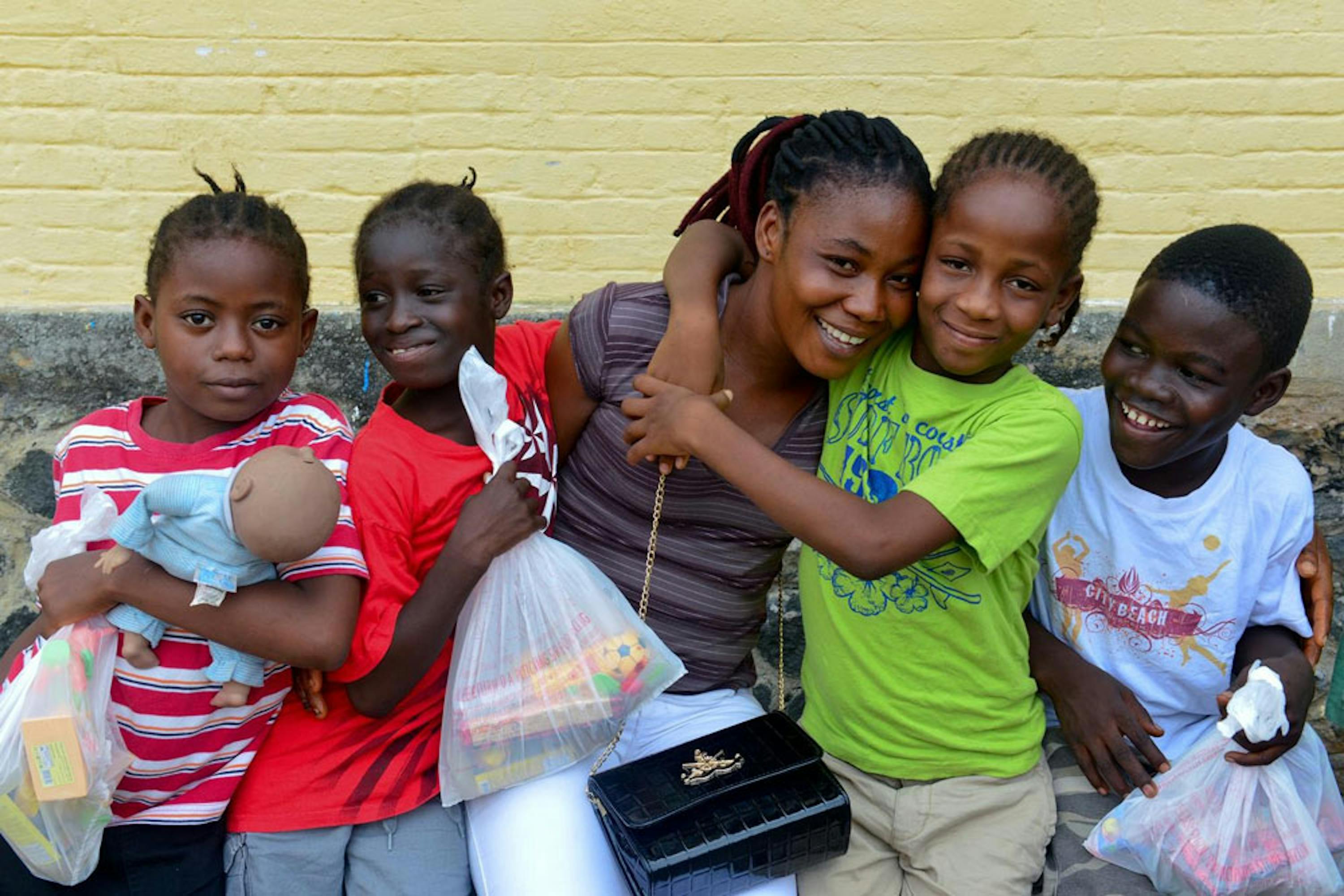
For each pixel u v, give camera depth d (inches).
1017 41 119.9
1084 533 91.4
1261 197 122.6
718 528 89.7
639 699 83.9
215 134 120.6
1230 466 88.5
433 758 85.7
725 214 97.4
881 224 77.3
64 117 119.0
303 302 80.8
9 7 116.4
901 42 120.2
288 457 72.9
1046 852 91.8
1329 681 121.3
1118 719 89.5
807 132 81.3
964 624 85.7
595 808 83.0
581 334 88.4
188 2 117.4
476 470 83.9
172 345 76.9
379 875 83.9
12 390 117.1
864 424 87.4
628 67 120.7
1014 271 76.7
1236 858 85.1
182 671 76.7
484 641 81.5
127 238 121.8
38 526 119.4
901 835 89.2
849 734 91.3
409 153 122.0
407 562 82.7
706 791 80.9
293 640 75.5
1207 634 89.5
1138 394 83.7
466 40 119.6
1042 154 77.0
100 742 74.0
